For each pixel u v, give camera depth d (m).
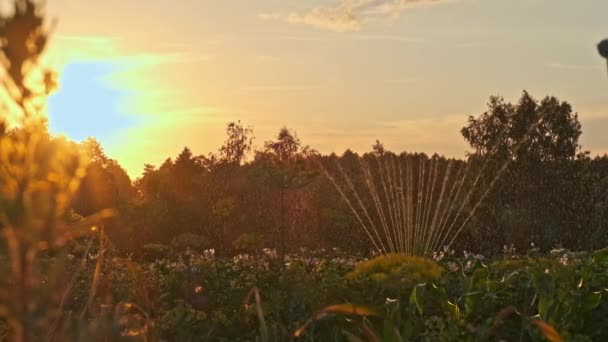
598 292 5.46
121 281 5.51
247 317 5.80
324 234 12.02
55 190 1.41
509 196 17.42
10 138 1.39
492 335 5.32
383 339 4.42
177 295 6.34
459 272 7.15
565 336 5.05
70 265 5.23
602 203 17.45
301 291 5.87
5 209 1.38
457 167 18.17
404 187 15.74
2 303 1.40
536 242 17.02
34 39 1.39
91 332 2.55
